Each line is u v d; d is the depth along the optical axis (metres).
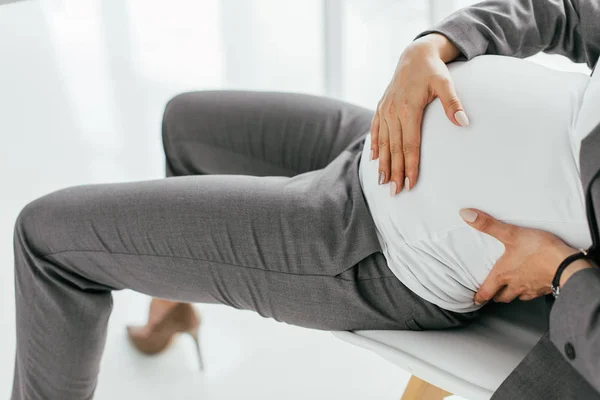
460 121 0.81
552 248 0.74
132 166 1.81
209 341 1.38
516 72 0.85
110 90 2.09
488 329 0.91
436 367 0.82
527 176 0.76
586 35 0.94
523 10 1.00
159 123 1.98
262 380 1.30
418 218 0.81
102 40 2.30
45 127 1.91
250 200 0.88
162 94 2.09
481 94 0.83
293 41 2.35
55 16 2.39
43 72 2.12
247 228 0.87
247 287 0.89
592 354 0.68
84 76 2.13
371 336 0.88
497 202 0.77
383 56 2.22
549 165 0.75
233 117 1.15
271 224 0.86
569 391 0.74
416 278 0.84
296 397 1.27
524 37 1.00
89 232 0.90
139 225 0.89
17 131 1.87
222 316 1.45
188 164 1.21
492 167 0.77
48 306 0.94
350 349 1.40
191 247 0.88
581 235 0.75
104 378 1.26
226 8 2.51
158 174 1.79
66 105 2.00
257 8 2.51
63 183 1.71
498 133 0.79
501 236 0.76
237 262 0.88
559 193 0.74
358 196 0.88
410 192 0.83
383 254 0.88
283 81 2.16
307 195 0.88
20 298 0.95
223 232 0.87
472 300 0.87
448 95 0.83
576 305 0.70
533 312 0.94
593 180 0.69
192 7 2.50
